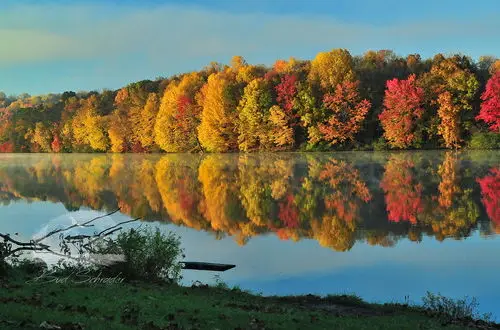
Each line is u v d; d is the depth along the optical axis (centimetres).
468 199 2725
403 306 1145
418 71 7781
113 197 3397
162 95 10312
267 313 980
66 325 724
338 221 2291
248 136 7894
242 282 1414
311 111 7456
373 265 1576
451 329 931
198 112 8975
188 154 8488
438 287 1352
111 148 10938
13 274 1188
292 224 2264
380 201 2780
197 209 2769
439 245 1806
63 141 12169
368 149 7219
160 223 2364
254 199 3038
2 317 745
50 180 4722
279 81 7950
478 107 6881
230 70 9225
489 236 1912
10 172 5803
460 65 7369
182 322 848
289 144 7650
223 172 4781
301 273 1498
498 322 1083
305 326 888
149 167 5859
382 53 8575
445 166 4459
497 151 6106
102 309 888
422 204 2633
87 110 11575
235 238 2003
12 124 13700
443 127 6669
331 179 3853
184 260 1655
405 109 6788
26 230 2055
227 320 884
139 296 1032
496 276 1436
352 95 7256
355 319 984
